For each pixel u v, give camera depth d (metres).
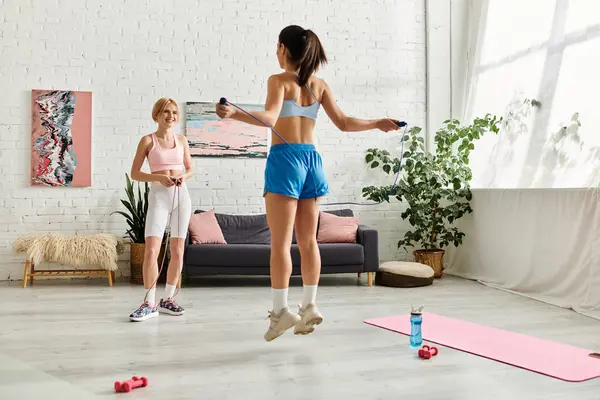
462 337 3.53
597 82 4.66
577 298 4.46
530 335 3.60
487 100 6.24
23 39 5.91
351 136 6.69
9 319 4.07
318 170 2.99
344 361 3.02
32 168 5.91
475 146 6.43
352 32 6.70
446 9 6.81
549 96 5.25
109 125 6.10
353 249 5.61
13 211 5.89
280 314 2.93
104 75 6.09
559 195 4.72
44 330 3.73
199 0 6.31
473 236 6.14
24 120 5.91
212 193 6.32
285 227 2.92
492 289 5.46
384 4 6.79
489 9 6.30
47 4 5.96
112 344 3.38
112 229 6.10
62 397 2.48
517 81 5.74
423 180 6.27
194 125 6.25
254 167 6.42
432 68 6.82
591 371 2.83
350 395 2.51
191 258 5.46
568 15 5.06
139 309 4.10
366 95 6.73
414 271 5.60
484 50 6.36
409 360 3.04
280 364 2.97
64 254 5.44
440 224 6.69
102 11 6.08
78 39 6.03
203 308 4.50
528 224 5.14
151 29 6.20
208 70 6.32
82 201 6.04
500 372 2.83
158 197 4.20
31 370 2.88
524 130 5.57
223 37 6.36
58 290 5.32
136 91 6.15
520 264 5.27
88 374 2.81
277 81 2.88
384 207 6.78
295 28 2.99
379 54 6.77
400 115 6.82
